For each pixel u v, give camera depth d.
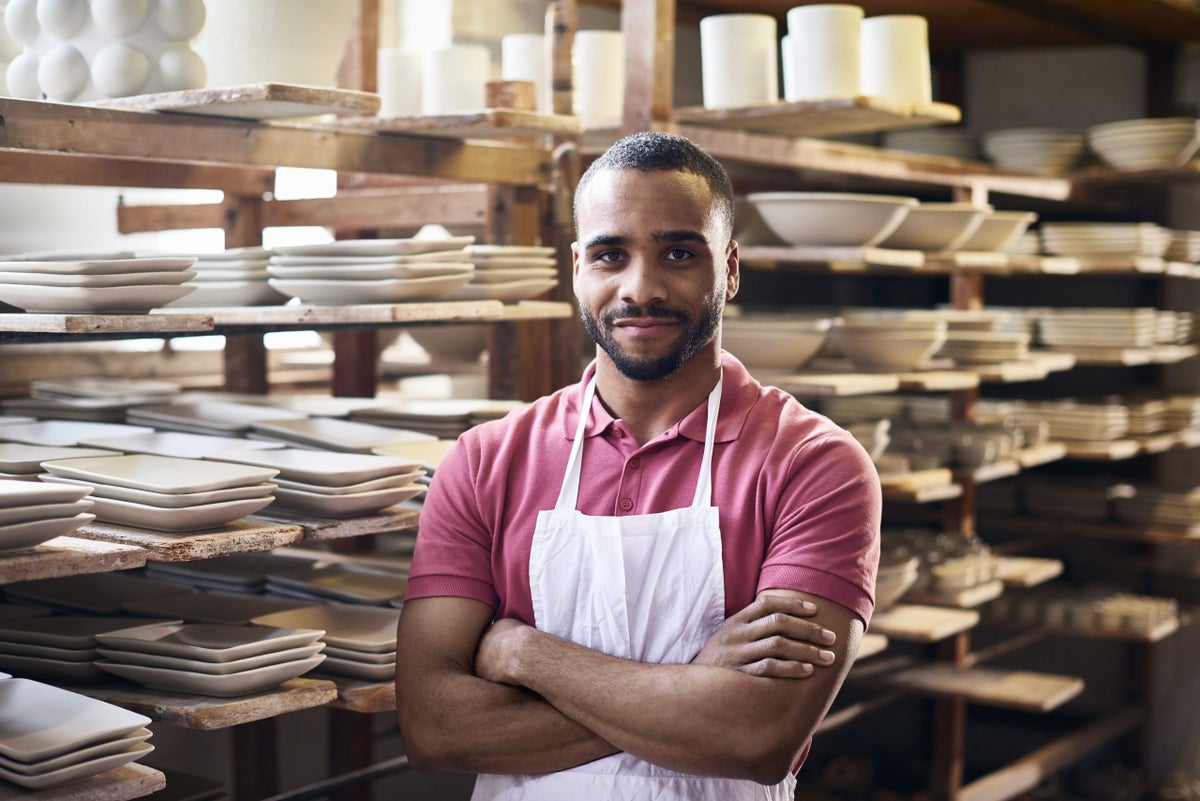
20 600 1.98
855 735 4.68
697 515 1.56
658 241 1.49
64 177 2.49
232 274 2.06
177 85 1.87
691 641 1.55
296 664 1.67
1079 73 4.56
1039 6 3.68
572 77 2.43
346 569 2.15
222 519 1.63
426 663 1.60
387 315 1.91
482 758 1.56
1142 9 3.75
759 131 2.86
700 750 1.47
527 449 1.65
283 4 2.00
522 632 1.57
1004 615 3.84
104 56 1.85
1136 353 3.73
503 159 2.39
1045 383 4.67
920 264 2.98
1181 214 4.37
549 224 2.50
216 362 3.34
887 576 3.00
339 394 3.07
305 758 3.24
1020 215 3.38
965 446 3.32
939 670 3.51
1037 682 3.40
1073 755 3.92
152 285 1.67
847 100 2.54
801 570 1.50
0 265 1.69
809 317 3.24
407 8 3.47
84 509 1.61
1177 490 4.04
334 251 1.98
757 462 1.56
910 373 3.14
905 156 3.20
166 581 2.16
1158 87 4.33
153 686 1.67
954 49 4.59
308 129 2.06
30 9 1.91
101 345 3.07
